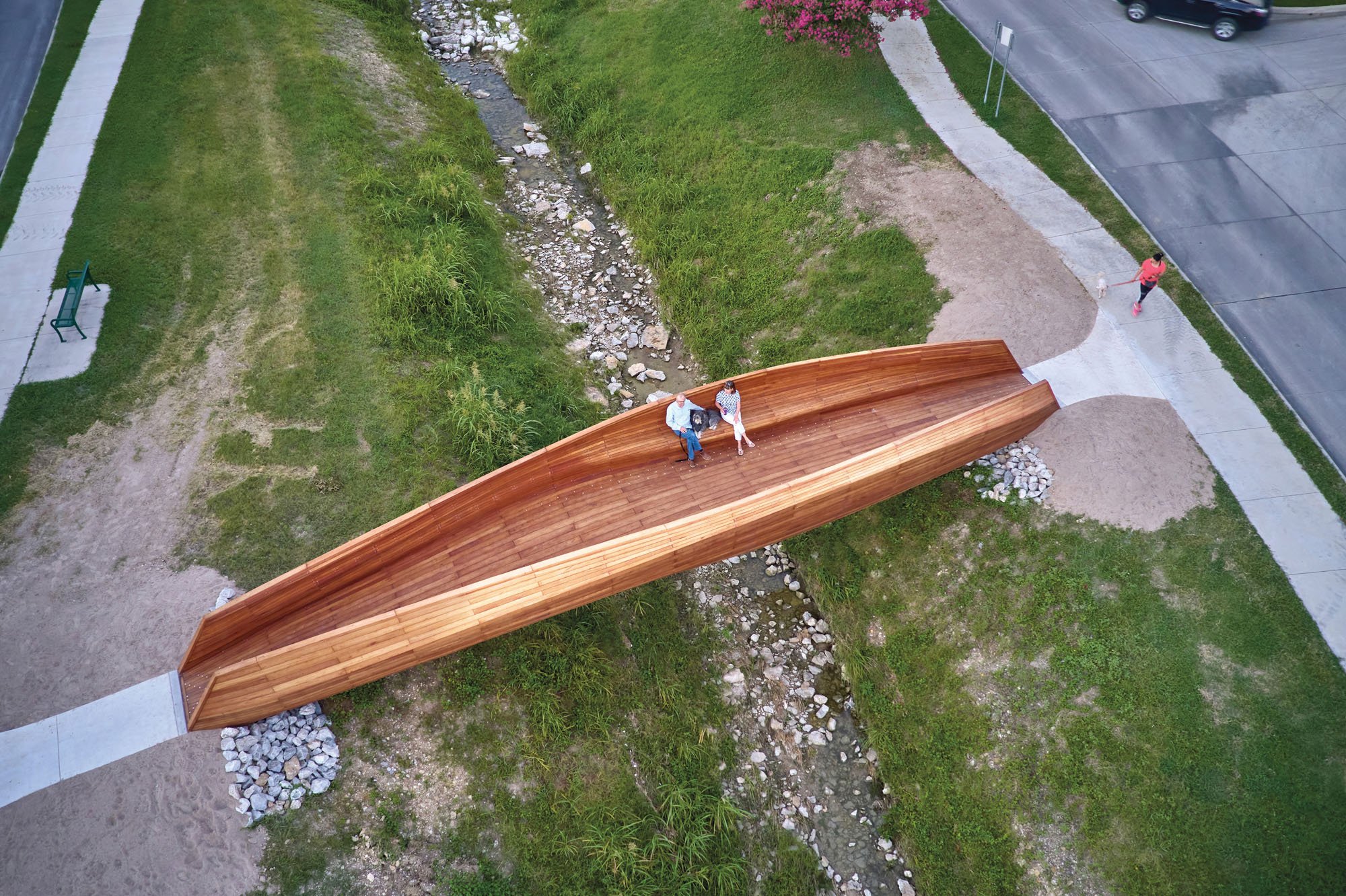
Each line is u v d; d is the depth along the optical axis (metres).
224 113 20.53
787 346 16.94
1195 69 20.78
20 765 10.62
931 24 23.11
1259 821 10.64
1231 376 14.70
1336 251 16.38
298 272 17.19
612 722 12.24
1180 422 14.17
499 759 11.52
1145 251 16.88
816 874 11.52
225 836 10.32
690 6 24.39
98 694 11.23
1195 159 18.55
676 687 12.84
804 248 18.55
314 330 16.14
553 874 10.84
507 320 17.41
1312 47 20.91
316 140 20.08
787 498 12.12
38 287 16.39
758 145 20.69
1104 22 22.75
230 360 15.62
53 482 13.67
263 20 23.28
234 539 13.14
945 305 16.59
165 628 11.95
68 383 14.92
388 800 10.96
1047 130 19.73
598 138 22.12
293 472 14.05
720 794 12.03
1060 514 13.51
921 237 17.88
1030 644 12.52
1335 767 10.84
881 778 12.36
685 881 11.09
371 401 15.16
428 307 16.66
